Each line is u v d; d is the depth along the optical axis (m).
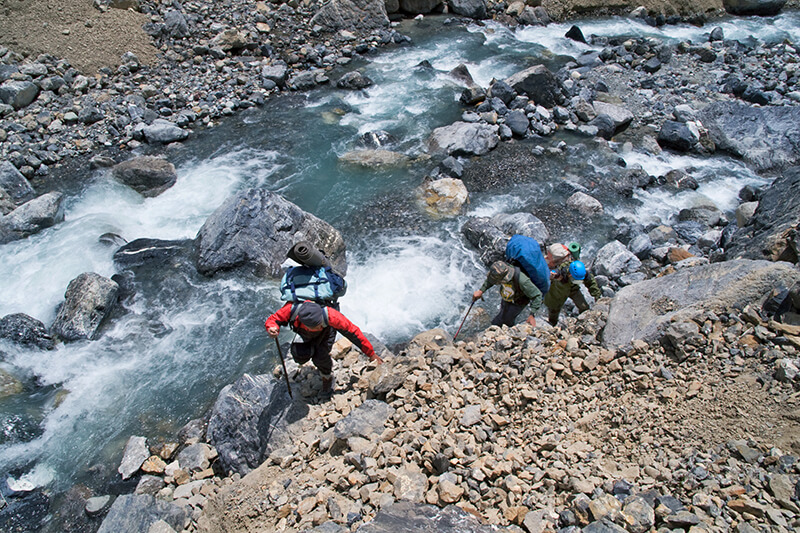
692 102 13.78
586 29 18.34
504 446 4.77
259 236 8.82
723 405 4.57
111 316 8.23
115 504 5.09
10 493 6.00
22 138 11.64
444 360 5.90
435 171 11.09
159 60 14.42
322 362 5.65
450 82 14.61
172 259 9.13
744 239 8.12
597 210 10.17
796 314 5.11
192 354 7.69
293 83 14.30
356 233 9.80
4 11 13.59
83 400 7.06
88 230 9.68
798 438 4.12
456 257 9.28
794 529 3.51
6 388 7.15
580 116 12.98
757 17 20.02
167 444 6.47
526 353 5.76
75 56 13.55
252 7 16.67
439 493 4.29
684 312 5.46
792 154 11.81
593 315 6.31
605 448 4.53
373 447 4.95
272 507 4.78
